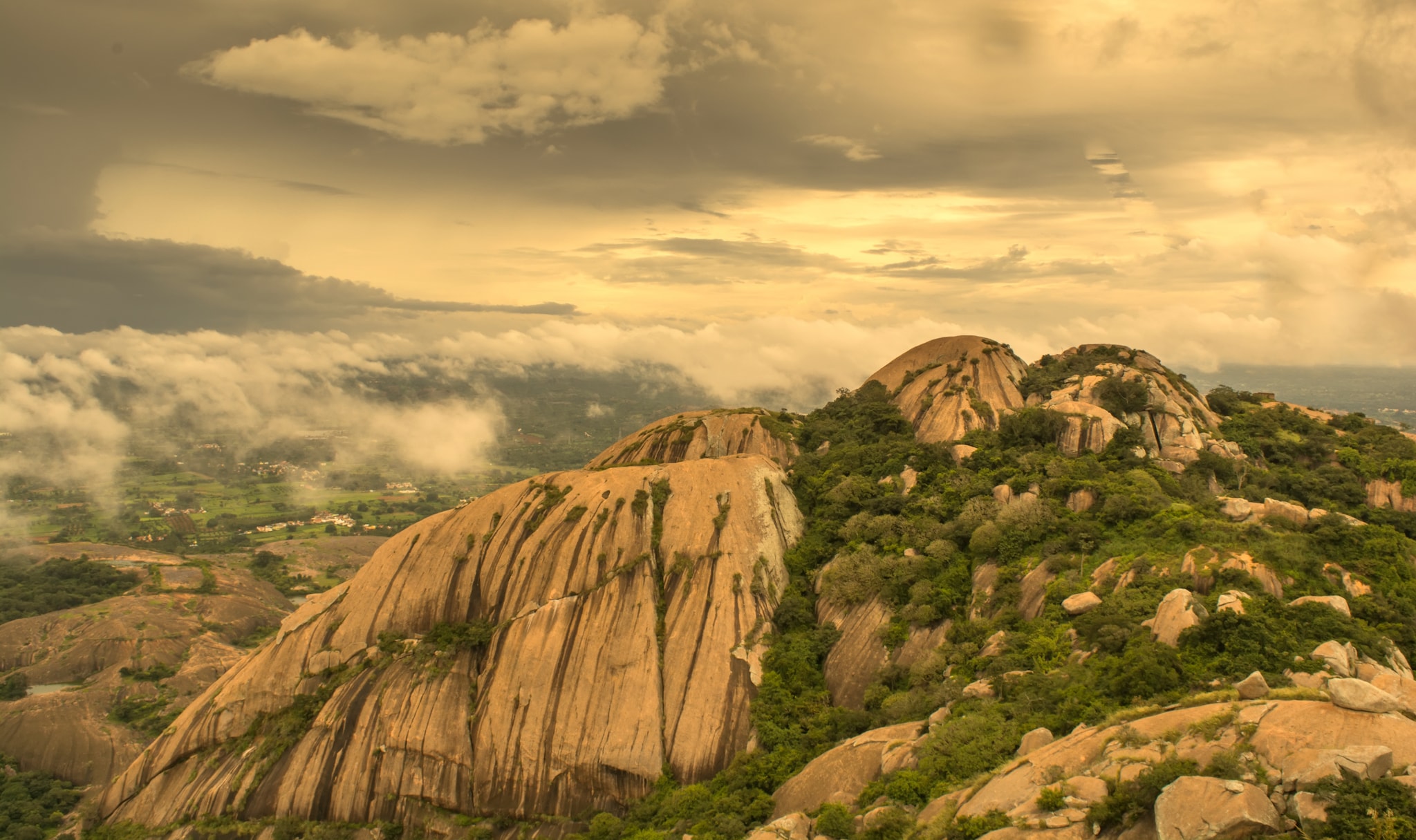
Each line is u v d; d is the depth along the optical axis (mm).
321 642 78000
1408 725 33688
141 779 76625
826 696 66562
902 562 72562
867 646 68438
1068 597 60625
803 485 87938
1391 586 57500
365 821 67438
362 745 69875
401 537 83375
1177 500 72438
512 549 78125
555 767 66000
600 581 74375
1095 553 65188
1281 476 83625
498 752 67250
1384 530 61688
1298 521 64875
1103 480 73688
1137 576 60031
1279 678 43781
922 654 65438
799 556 78938
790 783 56250
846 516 82562
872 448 91750
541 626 72438
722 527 77250
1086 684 49344
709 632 70812
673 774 64562
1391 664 46719
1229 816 32000
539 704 68438
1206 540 61312
